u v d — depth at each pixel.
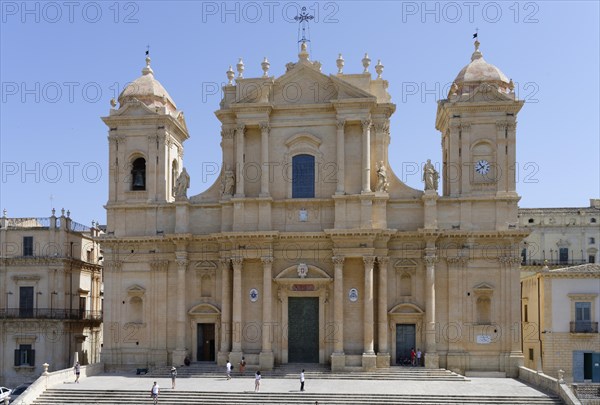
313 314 54.53
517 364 51.62
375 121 54.94
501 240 52.75
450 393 44.47
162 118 57.19
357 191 54.09
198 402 44.31
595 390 45.81
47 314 61.78
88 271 69.25
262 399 44.31
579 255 82.44
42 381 46.56
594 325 55.09
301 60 55.69
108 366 55.75
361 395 44.03
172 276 56.16
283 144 55.56
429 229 52.19
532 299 59.66
